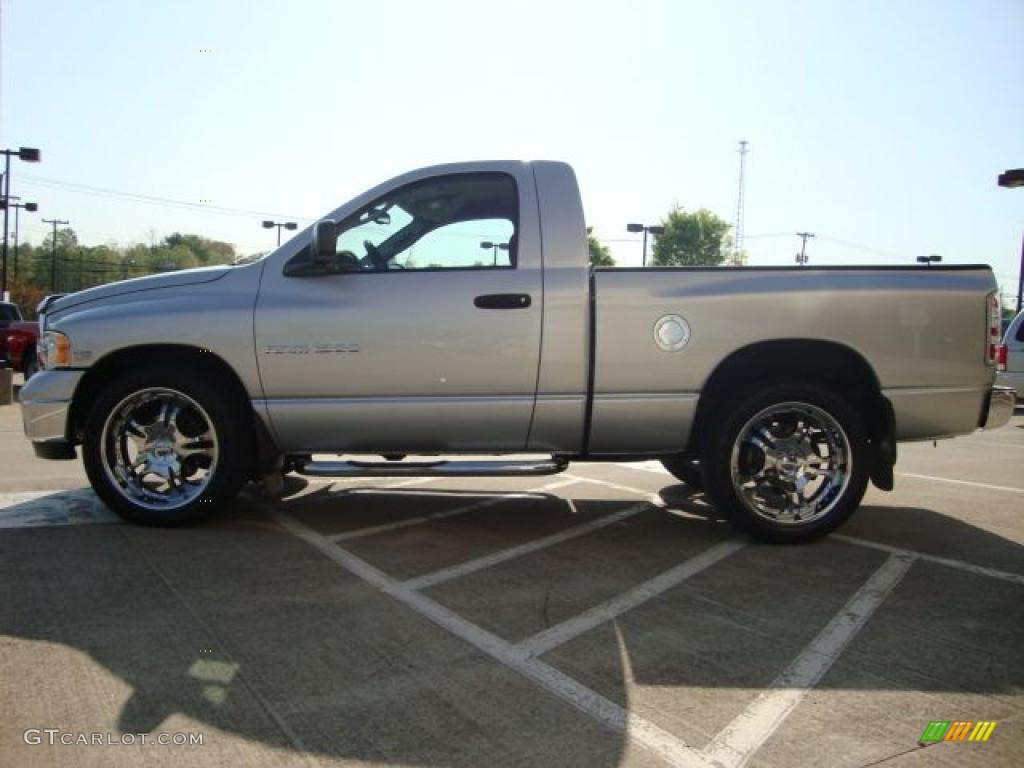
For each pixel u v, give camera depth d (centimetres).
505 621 336
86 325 450
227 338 441
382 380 440
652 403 443
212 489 461
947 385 448
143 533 459
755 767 228
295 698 264
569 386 441
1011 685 281
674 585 385
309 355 439
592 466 734
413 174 462
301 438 452
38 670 281
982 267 455
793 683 281
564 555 434
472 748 236
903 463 797
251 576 387
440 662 294
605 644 313
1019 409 1471
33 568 392
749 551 445
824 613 349
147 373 451
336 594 364
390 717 253
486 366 438
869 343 442
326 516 516
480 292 438
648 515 530
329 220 441
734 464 449
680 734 246
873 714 260
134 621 326
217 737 239
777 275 448
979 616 346
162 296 455
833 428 451
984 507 566
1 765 221
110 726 244
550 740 241
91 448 457
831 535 482
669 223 6800
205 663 288
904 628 332
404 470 452
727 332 439
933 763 231
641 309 438
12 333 1812
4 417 1116
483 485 632
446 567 409
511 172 458
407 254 452
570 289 438
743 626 333
